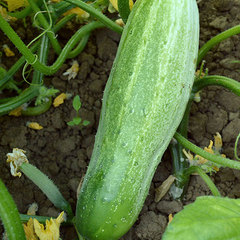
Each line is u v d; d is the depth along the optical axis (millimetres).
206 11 590
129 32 392
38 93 501
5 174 502
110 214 374
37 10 481
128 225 387
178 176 480
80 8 499
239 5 582
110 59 576
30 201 491
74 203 493
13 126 531
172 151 486
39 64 440
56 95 555
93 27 542
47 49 518
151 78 379
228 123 522
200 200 319
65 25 589
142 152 380
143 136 379
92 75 565
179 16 378
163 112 383
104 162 383
